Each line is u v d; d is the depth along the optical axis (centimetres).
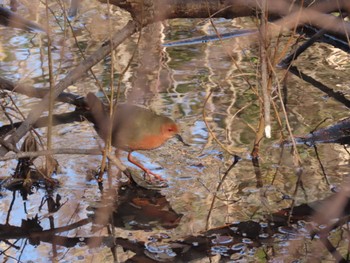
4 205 888
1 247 786
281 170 968
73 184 943
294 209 860
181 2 1073
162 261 750
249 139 1059
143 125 953
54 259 755
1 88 1102
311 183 927
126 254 765
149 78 1277
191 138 1066
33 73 1281
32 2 1584
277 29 1395
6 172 973
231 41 1452
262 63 805
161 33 1503
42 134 1082
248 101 1181
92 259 755
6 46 1423
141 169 975
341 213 848
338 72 1315
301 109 1159
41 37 1477
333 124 1091
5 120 1120
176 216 852
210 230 816
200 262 748
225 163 992
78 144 1044
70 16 1582
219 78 1277
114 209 875
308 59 1383
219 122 1112
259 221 834
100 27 1523
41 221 846
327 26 1181
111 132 950
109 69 1325
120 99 1186
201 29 1529
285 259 748
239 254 763
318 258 746
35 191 928
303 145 1048
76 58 1356
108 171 978
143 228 826
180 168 981
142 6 951
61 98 1191
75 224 839
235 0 1086
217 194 905
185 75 1292
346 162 990
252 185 927
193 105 1170
